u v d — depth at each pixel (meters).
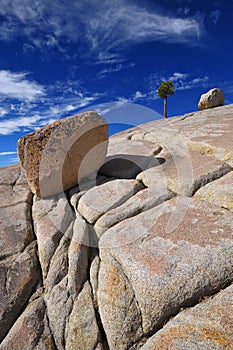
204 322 1.66
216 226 2.38
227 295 1.80
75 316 2.25
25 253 3.01
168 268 2.03
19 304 2.53
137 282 2.03
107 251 2.46
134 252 2.28
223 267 1.96
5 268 2.83
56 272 2.67
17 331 2.28
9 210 3.77
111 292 2.14
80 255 2.65
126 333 1.95
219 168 3.25
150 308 1.90
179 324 1.73
